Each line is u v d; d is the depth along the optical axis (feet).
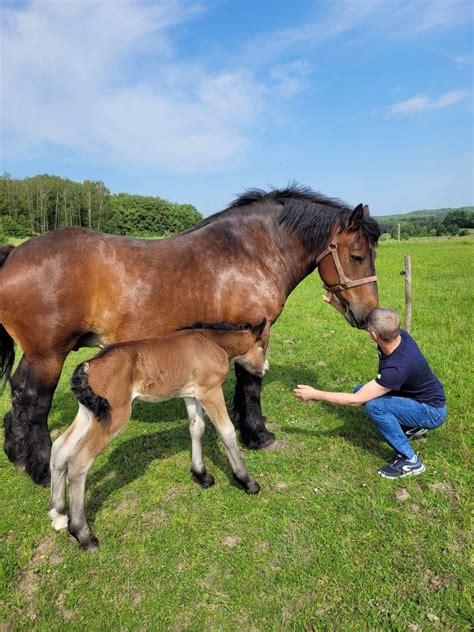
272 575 7.88
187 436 13.37
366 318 12.21
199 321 11.10
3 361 11.04
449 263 59.00
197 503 10.05
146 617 7.22
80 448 8.33
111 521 9.61
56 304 9.62
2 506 10.32
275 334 25.04
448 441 12.05
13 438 11.52
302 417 14.24
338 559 8.14
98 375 8.27
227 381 18.11
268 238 12.09
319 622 6.92
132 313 10.33
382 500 9.77
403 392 10.61
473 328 23.43
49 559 8.65
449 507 9.46
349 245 12.00
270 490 10.44
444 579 7.64
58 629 7.04
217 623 7.02
